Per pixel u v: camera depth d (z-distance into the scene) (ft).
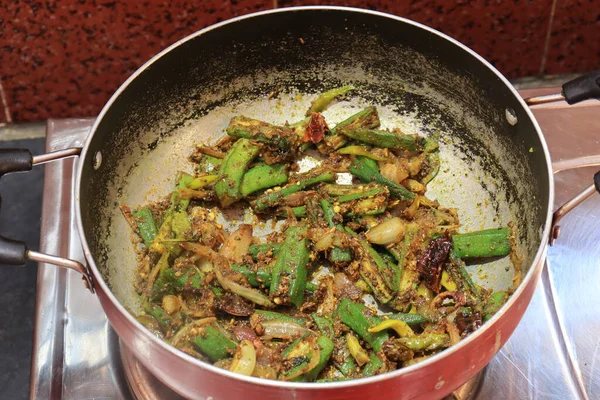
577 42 2.52
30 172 2.44
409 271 1.81
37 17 2.30
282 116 2.10
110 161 1.85
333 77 2.06
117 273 1.83
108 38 2.39
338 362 1.70
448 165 2.00
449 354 1.43
